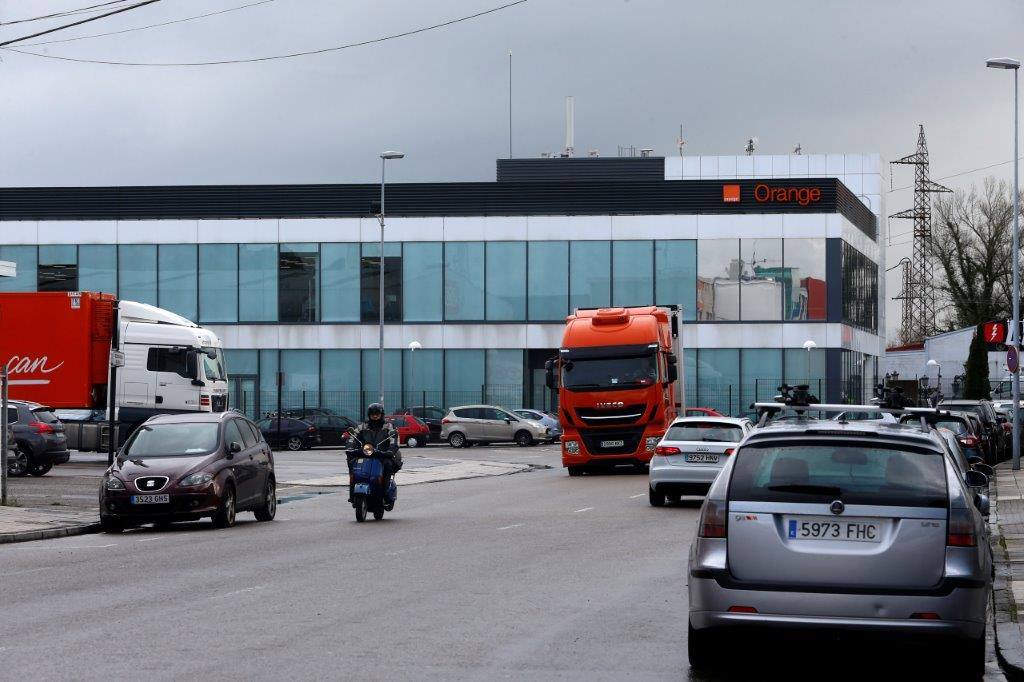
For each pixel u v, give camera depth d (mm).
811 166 99438
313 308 74312
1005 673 10773
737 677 10281
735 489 10008
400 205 74312
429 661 10680
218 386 47312
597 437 40156
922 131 118250
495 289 73938
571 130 98312
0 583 16078
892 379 92750
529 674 10203
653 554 18828
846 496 9773
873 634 9609
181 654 10922
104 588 15461
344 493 35688
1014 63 44125
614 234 73250
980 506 16156
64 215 74312
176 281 74438
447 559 18234
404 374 74188
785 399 23266
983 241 94000
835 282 72312
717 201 72750
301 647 11273
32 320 40844
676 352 44312
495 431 66562
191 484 23922
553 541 20781
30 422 37656
